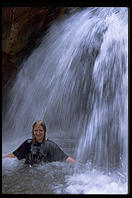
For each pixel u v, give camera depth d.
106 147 5.00
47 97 8.40
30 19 7.40
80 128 7.28
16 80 8.15
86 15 8.20
